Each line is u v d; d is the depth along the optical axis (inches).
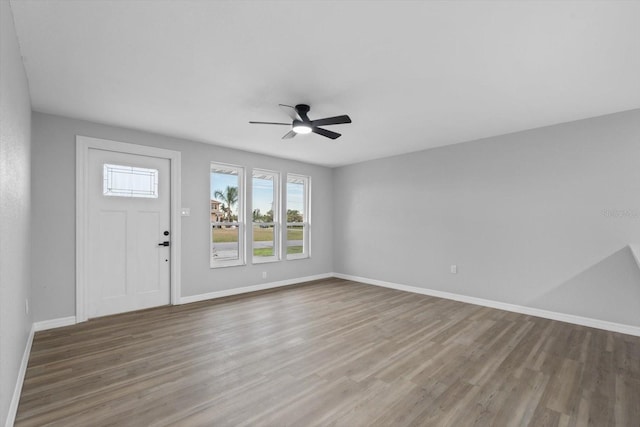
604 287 138.3
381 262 228.2
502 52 88.3
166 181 172.4
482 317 153.6
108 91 113.5
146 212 165.2
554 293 151.5
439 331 133.9
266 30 78.3
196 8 69.9
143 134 162.4
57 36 80.1
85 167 144.9
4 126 61.9
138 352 110.9
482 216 176.9
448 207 191.8
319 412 77.2
